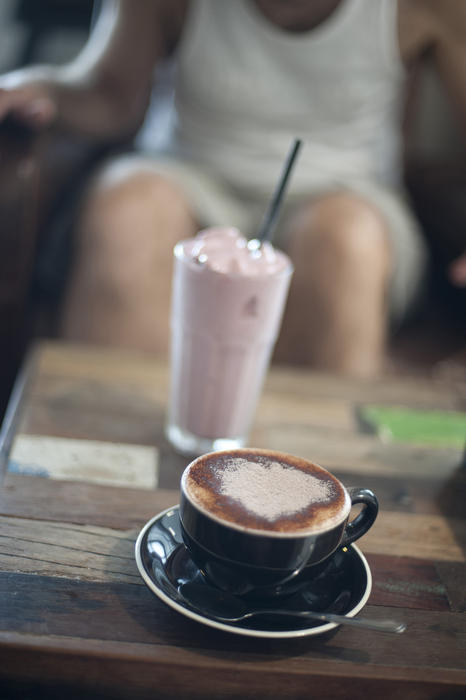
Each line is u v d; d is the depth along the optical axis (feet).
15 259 4.00
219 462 2.22
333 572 2.21
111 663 2.04
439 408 3.28
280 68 4.48
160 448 2.80
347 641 2.15
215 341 2.67
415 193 5.27
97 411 2.94
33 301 4.88
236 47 4.47
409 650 2.15
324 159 4.58
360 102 4.55
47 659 2.04
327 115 4.56
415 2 4.46
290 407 3.13
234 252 2.66
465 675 2.10
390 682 2.07
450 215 4.97
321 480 2.20
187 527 2.11
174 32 4.61
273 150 4.57
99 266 4.07
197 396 2.75
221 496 2.11
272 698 2.07
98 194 4.22
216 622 2.03
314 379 3.38
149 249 4.09
